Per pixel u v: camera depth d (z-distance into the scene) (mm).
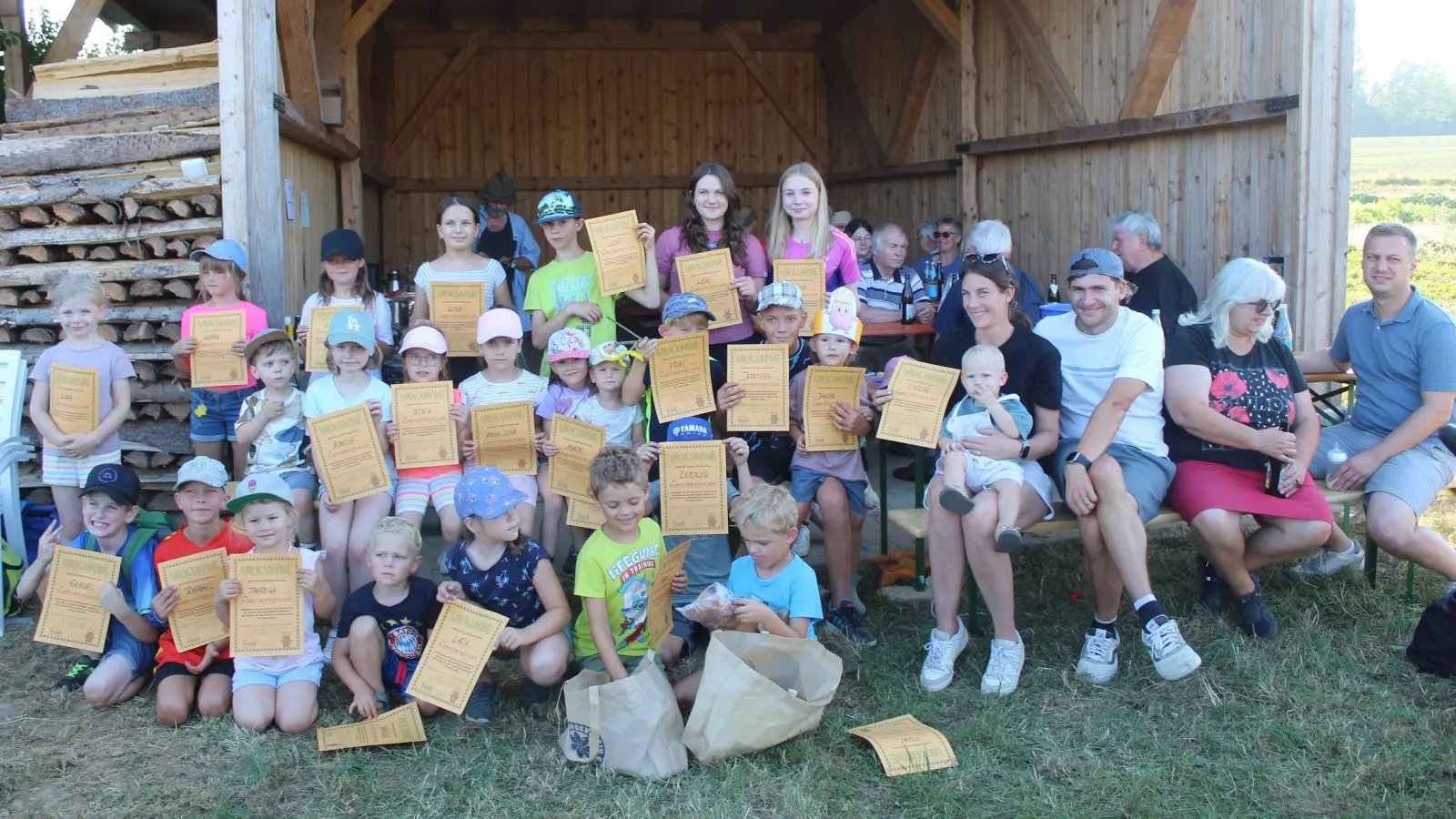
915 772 3127
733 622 3408
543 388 4355
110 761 3230
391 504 4074
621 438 4266
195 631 3516
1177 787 3061
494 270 4816
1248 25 5918
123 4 9492
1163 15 6316
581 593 3449
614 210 12070
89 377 4434
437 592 3406
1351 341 4531
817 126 12242
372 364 4332
